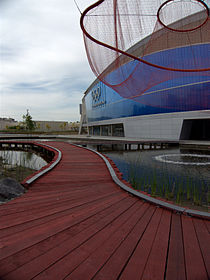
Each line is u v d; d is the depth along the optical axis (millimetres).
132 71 4348
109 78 4266
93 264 1687
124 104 29453
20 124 70250
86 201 3529
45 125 73125
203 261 1791
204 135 25859
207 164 10367
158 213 3008
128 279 1513
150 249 1967
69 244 2008
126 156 13875
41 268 1601
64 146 15555
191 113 19344
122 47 3275
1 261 1678
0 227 2381
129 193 4008
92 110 43312
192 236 2287
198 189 6293
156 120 23656
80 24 3018
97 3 2574
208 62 4887
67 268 1617
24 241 2045
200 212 2875
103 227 2461
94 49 3615
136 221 2684
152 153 15117
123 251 1913
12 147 22266
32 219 2656
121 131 32062
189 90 18516
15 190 3891
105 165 7414
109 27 3033
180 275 1587
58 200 3564
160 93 20688
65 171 6312
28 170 8883
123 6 2793
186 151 15844
